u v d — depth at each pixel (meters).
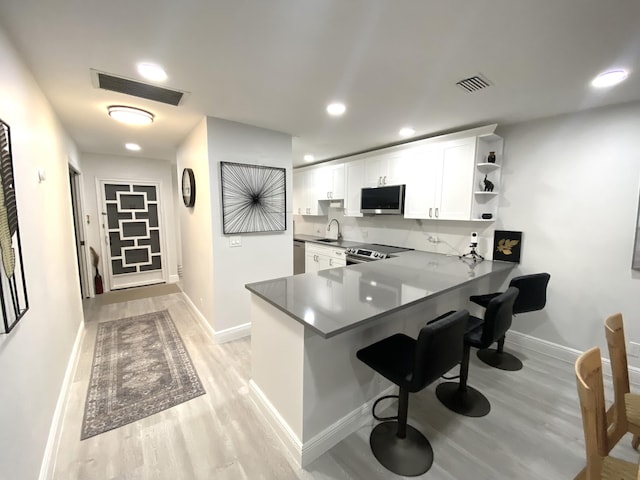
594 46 1.53
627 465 1.14
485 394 2.22
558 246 2.69
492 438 1.80
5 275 1.12
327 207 5.37
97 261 4.72
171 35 1.45
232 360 2.69
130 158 4.96
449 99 2.27
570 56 1.63
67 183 2.94
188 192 3.41
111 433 1.82
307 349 1.56
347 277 2.32
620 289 2.41
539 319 2.87
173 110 2.54
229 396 2.19
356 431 1.86
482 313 3.22
